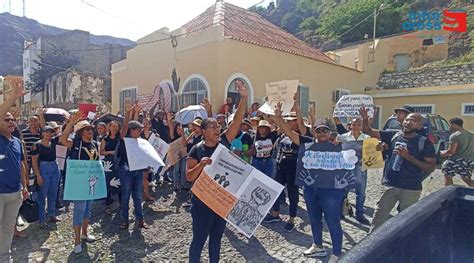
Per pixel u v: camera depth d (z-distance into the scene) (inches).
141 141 199.3
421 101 661.3
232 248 172.4
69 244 176.7
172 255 163.8
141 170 197.8
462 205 74.4
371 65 815.7
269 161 213.3
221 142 131.3
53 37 1480.1
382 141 186.5
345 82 737.6
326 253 163.5
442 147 422.3
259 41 571.2
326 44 1354.6
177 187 284.5
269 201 124.9
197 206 124.6
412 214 59.8
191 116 348.5
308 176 149.5
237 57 509.7
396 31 1218.0
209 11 657.6
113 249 170.2
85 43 1528.1
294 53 596.4
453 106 620.4
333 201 145.6
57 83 1175.0
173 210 235.6
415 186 145.9
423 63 938.1
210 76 498.9
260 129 212.7
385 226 54.4
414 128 146.7
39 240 182.4
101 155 227.0
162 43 610.9
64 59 1434.5
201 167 119.9
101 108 929.5
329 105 689.6
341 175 143.9
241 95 134.8
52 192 209.5
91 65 1512.1
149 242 179.3
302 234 192.1
